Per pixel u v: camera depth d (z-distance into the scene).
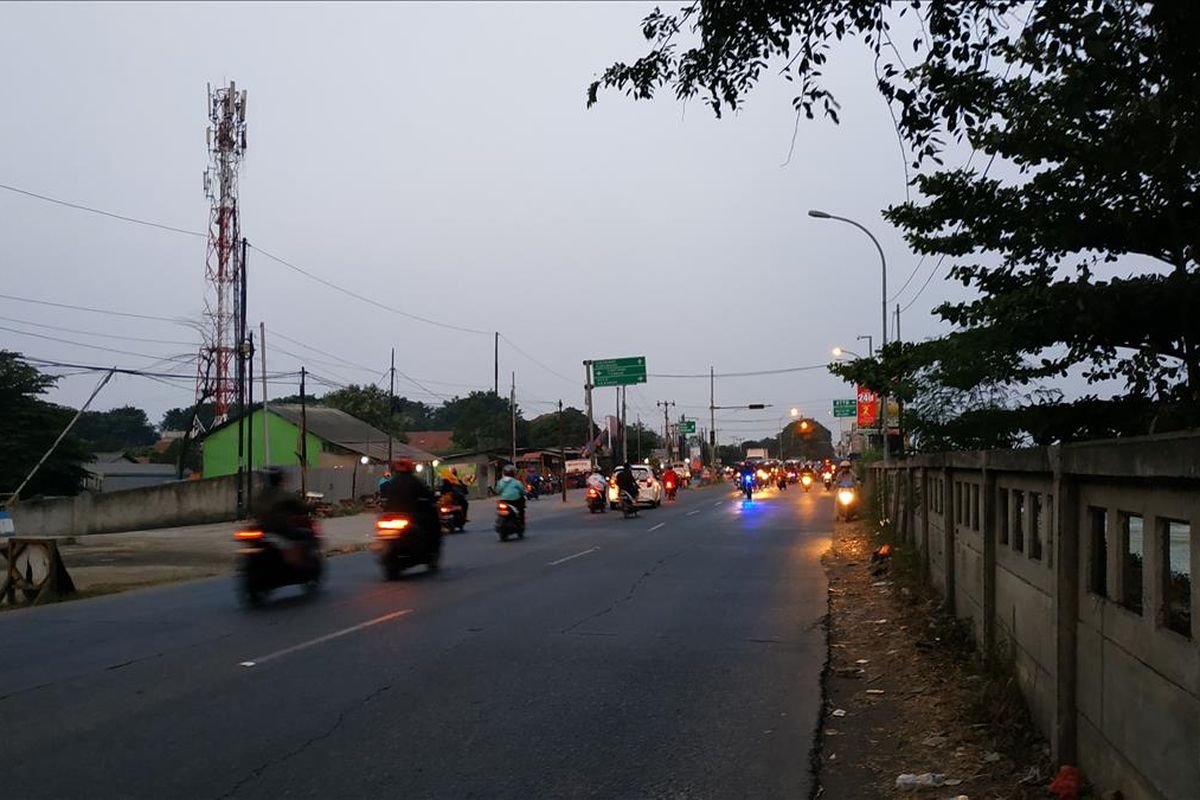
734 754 6.02
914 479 14.84
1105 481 4.55
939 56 6.45
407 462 15.91
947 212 10.08
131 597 13.77
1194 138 7.11
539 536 24.17
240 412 35.16
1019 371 9.67
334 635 9.99
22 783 5.45
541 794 5.30
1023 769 5.42
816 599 12.66
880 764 5.81
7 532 22.70
